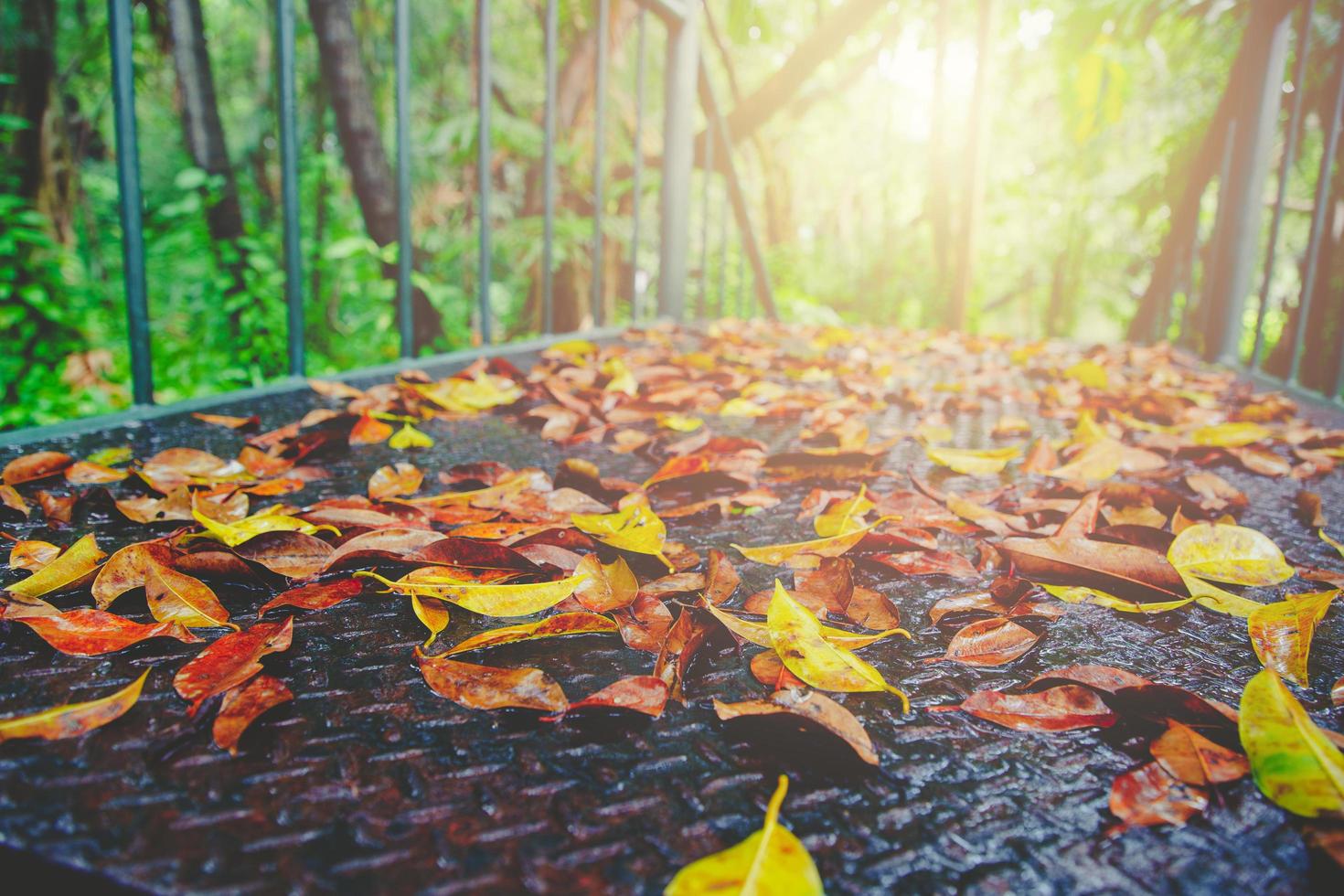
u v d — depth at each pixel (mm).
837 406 1361
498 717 461
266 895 342
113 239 4730
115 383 3383
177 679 474
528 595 562
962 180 3170
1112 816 401
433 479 880
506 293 4523
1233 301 2342
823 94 4934
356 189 3018
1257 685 448
